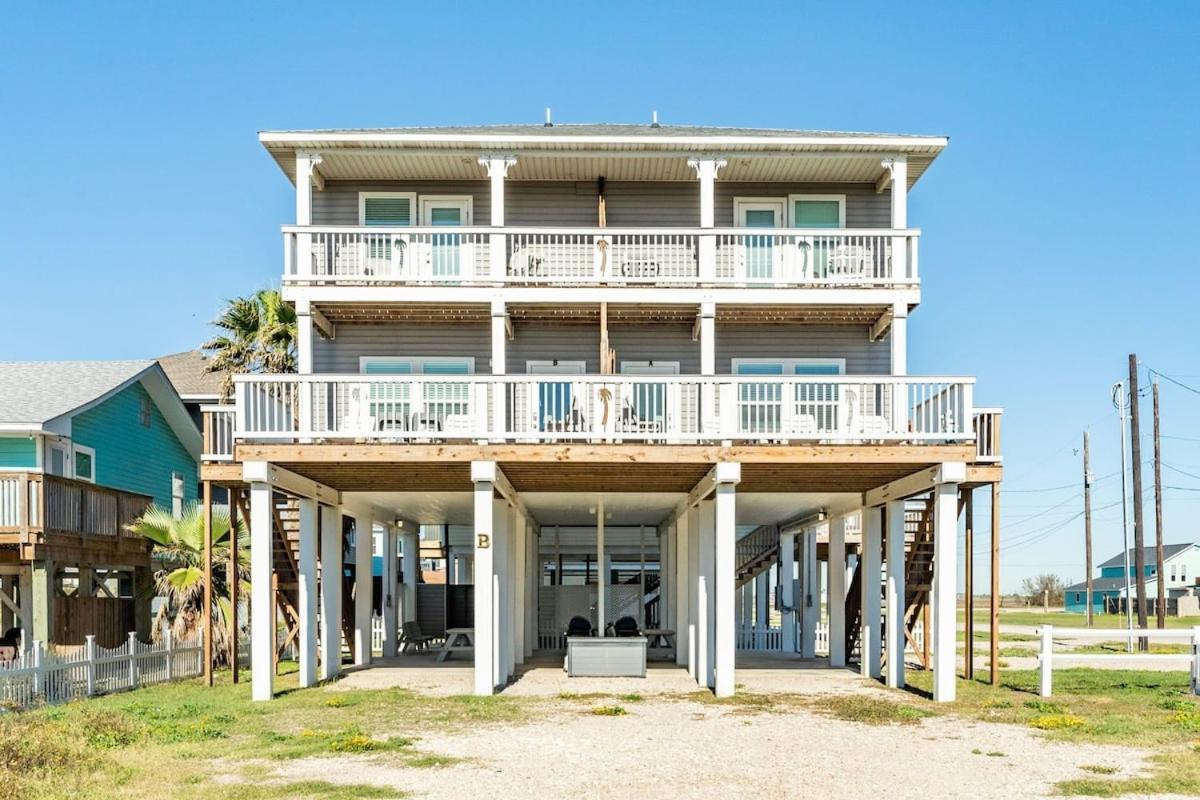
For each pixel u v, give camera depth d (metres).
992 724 14.83
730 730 14.17
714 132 22.28
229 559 22.98
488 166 21.08
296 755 12.20
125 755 11.99
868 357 23.12
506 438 17.67
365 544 24.23
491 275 20.88
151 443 30.39
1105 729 14.29
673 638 28.05
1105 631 18.88
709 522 19.66
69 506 21.03
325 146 20.95
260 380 17.38
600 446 17.19
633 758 12.12
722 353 23.12
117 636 23.31
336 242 22.67
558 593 30.50
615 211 23.19
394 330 23.05
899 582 19.52
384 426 18.47
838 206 23.20
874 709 15.95
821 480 19.47
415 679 20.73
